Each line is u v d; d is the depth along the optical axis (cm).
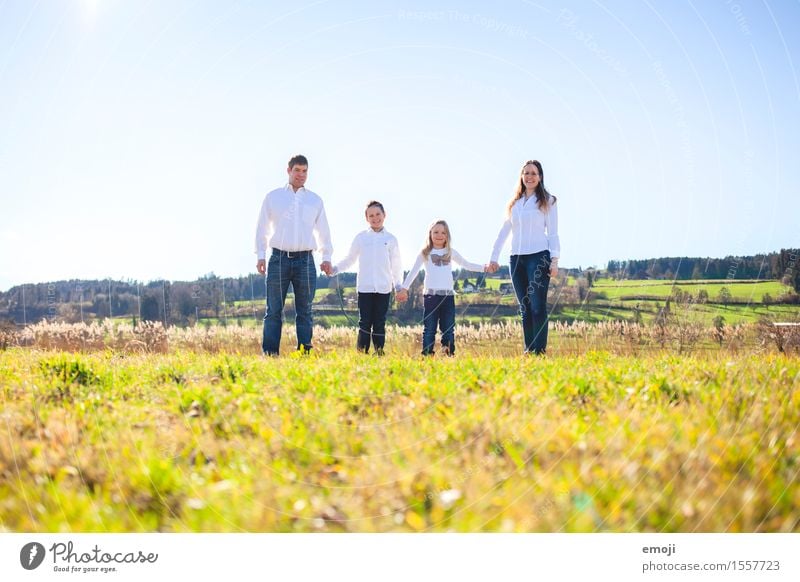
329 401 360
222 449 297
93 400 381
